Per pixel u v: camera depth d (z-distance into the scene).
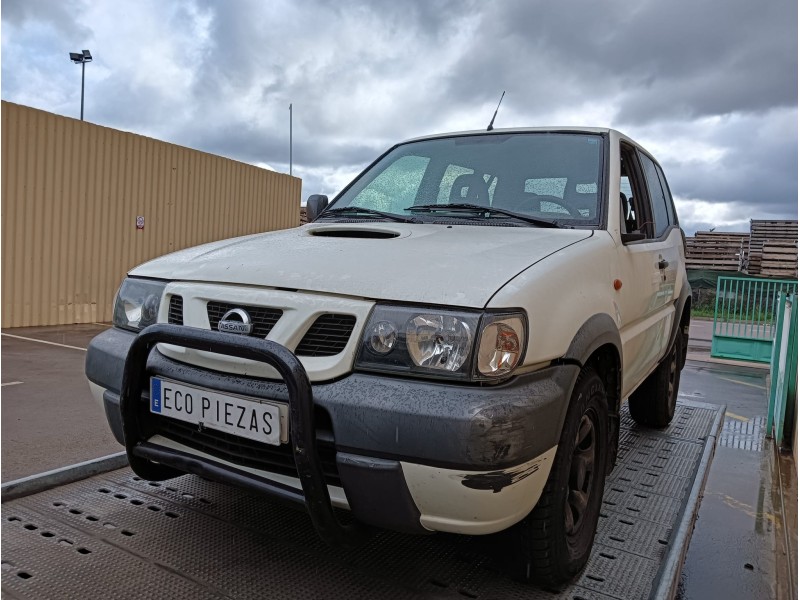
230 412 2.04
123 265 10.46
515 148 3.24
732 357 9.60
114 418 2.45
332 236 2.77
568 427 2.09
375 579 2.20
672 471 3.38
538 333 1.94
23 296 9.12
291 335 1.99
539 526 2.04
